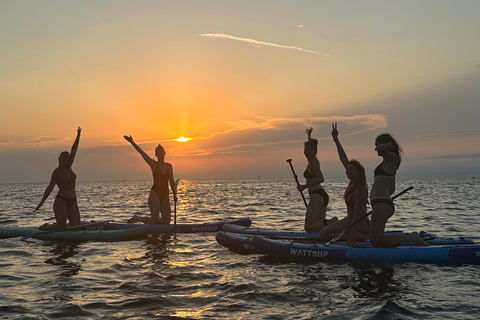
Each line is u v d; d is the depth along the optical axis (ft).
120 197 104.32
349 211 25.63
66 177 32.14
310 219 29.01
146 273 19.86
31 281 18.53
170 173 35.01
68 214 32.78
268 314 14.03
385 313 13.89
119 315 13.99
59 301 15.57
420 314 13.84
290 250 23.62
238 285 17.60
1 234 32.27
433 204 64.08
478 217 44.47
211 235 32.40
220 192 132.36
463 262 21.70
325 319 13.51
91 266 21.50
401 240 23.24
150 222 35.24
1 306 15.02
